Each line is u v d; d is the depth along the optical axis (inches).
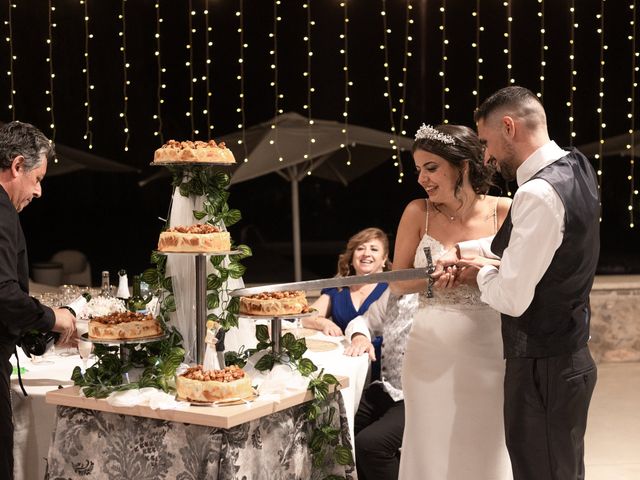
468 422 121.8
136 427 109.2
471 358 121.4
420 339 124.3
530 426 106.4
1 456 115.3
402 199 511.5
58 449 114.3
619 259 428.1
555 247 100.8
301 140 305.4
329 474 121.6
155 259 119.7
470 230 122.6
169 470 106.9
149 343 117.6
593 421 219.1
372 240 173.8
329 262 517.7
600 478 179.3
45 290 255.6
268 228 532.7
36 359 147.4
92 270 491.2
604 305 277.6
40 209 493.4
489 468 122.5
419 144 120.7
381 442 147.3
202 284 114.7
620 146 317.4
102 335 112.8
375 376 162.1
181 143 117.4
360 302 173.9
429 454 123.8
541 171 103.0
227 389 105.3
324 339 165.6
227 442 102.7
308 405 116.3
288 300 119.2
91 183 494.0
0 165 116.6
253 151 297.6
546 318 104.0
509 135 105.1
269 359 118.0
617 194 430.0
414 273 116.0
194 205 120.4
